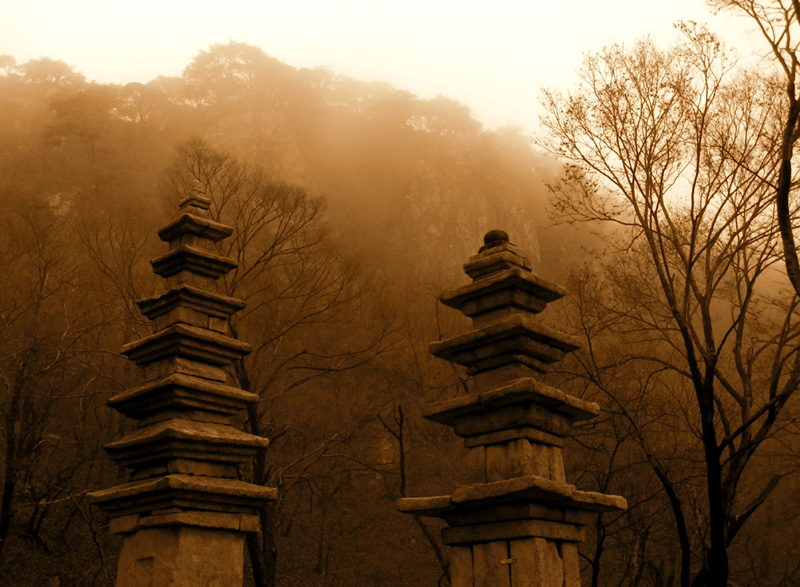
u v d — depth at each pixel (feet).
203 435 24.97
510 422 22.98
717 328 92.58
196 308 27.68
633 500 68.44
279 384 80.07
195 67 290.76
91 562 82.99
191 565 23.47
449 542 23.06
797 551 88.63
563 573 22.29
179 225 28.96
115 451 26.13
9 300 73.92
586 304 57.62
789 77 41.42
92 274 81.15
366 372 83.20
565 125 49.44
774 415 45.93
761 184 46.75
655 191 47.73
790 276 40.01
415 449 88.94
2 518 63.62
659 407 60.29
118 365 79.71
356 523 101.96
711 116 47.70
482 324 25.02
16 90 288.92
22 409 70.13
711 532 40.96
